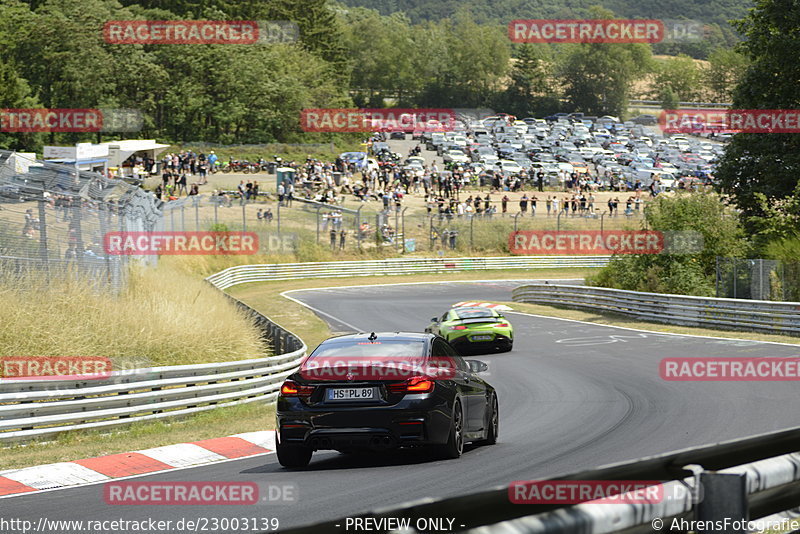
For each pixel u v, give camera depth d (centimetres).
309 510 2983
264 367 6919
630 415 5372
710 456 1578
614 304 13688
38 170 7575
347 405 3744
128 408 5472
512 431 5006
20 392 4931
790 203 13875
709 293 13662
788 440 1822
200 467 4169
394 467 3800
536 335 11750
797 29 15888
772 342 9238
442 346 4172
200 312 8262
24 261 6862
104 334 6669
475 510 1196
